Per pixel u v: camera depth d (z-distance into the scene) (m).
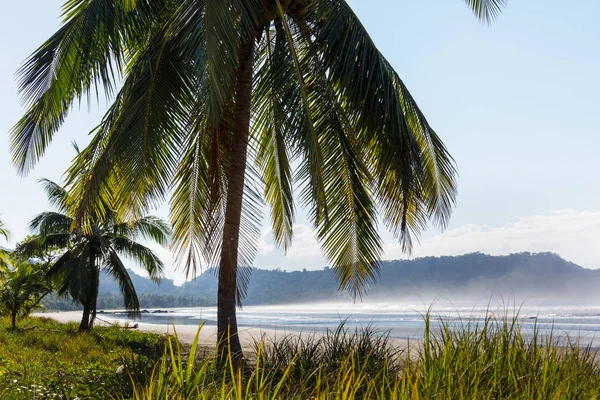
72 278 22.86
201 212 9.88
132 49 9.88
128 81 8.93
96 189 8.26
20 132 8.91
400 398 2.90
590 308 100.12
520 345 3.90
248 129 9.12
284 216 11.60
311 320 54.41
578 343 4.12
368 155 9.39
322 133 9.41
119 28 8.82
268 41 9.12
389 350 5.95
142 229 23.94
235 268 8.70
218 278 8.72
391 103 8.40
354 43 8.36
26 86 8.64
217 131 9.11
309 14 8.99
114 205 9.27
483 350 3.87
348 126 9.31
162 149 8.56
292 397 3.62
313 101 9.28
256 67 10.35
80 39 8.53
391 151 8.78
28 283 25.69
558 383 3.36
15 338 17.02
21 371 8.52
